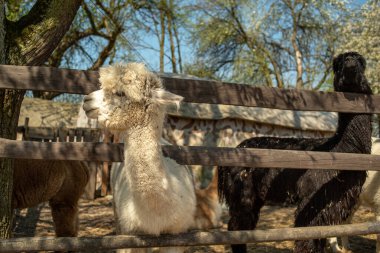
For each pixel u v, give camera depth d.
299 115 10.52
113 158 2.82
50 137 8.52
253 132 9.90
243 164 2.97
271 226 6.65
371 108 3.33
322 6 15.98
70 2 3.59
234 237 3.02
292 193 4.09
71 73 2.77
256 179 4.46
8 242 2.63
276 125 10.10
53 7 3.52
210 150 2.92
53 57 15.11
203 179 8.98
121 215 3.08
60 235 4.72
